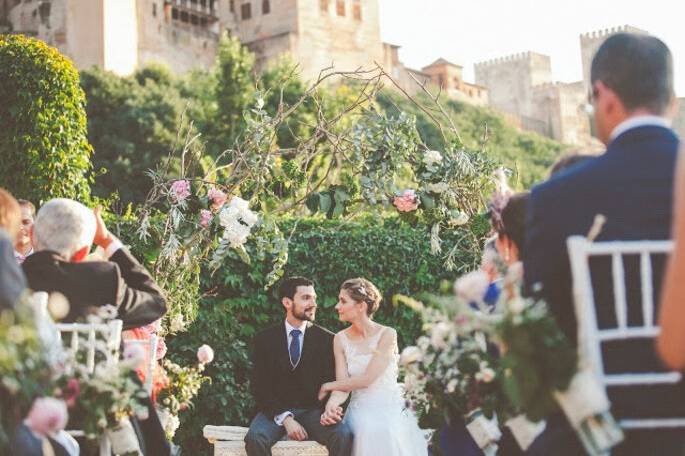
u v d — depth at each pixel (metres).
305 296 6.64
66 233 4.03
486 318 2.57
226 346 8.22
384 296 8.96
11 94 10.58
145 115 39.06
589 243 2.42
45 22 57.94
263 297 8.57
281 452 6.30
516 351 2.41
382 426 6.23
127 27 58.56
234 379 8.39
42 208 4.10
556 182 2.59
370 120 7.56
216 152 36.91
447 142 7.50
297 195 7.78
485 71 106.38
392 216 9.66
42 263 3.92
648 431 2.38
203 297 8.35
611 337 2.40
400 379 8.28
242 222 6.88
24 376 2.52
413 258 8.98
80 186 10.84
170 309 6.96
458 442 3.81
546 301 2.56
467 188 7.44
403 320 8.97
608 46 2.63
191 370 5.63
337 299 8.84
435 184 7.29
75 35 56.88
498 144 69.94
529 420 2.46
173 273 6.99
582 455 2.52
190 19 67.88
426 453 6.43
